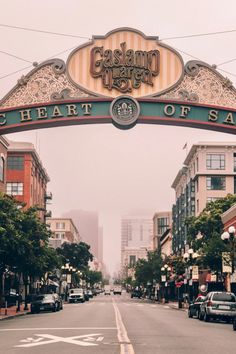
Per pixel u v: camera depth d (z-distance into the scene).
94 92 27.19
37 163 98.31
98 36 27.47
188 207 105.06
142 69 27.28
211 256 50.97
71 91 27.34
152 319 38.28
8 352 16.70
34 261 47.25
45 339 21.19
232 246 39.81
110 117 27.00
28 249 44.34
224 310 34.91
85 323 32.12
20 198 89.44
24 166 90.25
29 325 30.41
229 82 27.41
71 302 89.56
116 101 26.98
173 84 27.20
